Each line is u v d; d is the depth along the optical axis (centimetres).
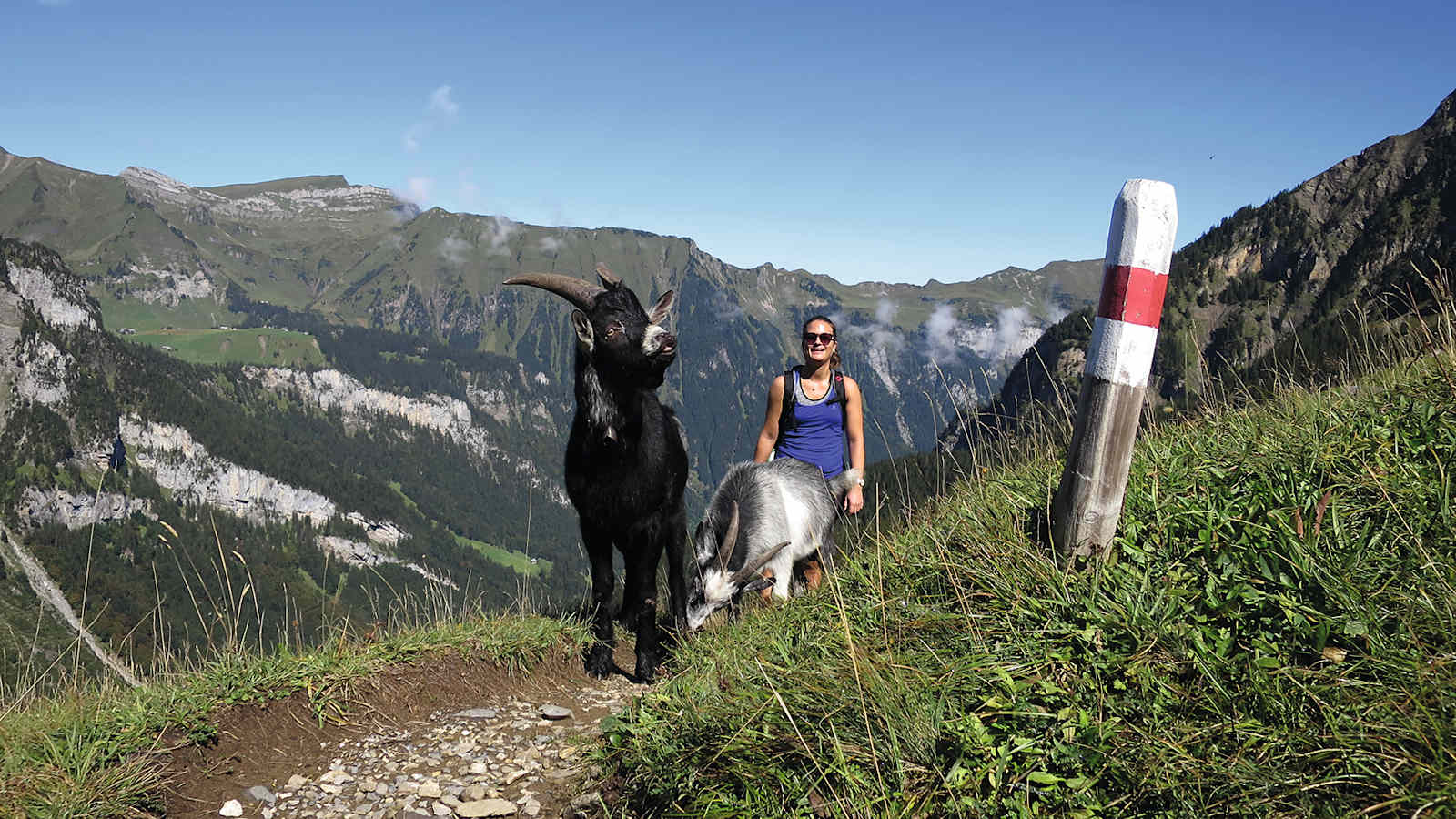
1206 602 304
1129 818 243
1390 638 265
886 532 556
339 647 511
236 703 442
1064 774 260
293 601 529
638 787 335
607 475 539
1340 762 232
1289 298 12681
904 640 360
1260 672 266
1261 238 14175
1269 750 244
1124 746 259
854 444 684
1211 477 390
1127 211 327
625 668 602
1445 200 12569
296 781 402
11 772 358
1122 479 339
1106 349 333
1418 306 513
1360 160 14938
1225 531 339
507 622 592
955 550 412
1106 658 293
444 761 423
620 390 514
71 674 448
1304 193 14775
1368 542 313
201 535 18675
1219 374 587
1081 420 342
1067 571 338
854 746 290
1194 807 236
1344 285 12044
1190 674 282
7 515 15150
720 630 557
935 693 304
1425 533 310
